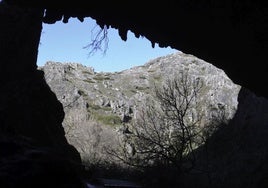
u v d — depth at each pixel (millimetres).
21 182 8922
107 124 119375
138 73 176250
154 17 16750
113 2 16141
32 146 10492
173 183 37531
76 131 81938
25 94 28297
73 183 9750
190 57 163000
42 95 30875
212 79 125375
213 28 16453
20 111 26469
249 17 14586
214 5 14891
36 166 9336
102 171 44000
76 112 93062
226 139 51406
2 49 28891
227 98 110625
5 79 28062
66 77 143125
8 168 9070
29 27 31016
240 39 16500
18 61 29766
